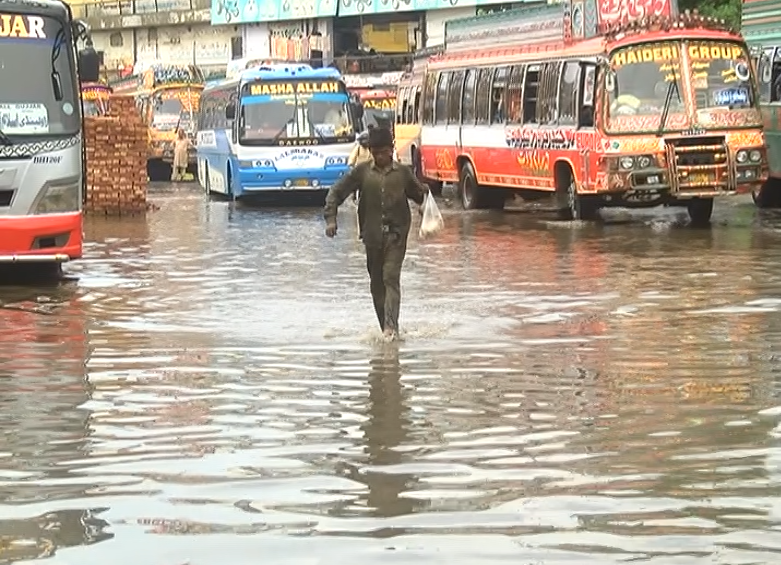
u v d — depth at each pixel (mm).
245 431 11266
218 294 20031
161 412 12047
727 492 9273
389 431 11180
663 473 9766
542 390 12727
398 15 83312
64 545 8344
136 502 9250
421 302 18719
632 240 26984
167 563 7996
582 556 8000
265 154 40625
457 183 38812
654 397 12352
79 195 21875
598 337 15680
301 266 23688
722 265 22328
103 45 104625
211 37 97500
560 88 31656
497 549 8148
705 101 29344
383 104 61219
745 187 29359
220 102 45938
